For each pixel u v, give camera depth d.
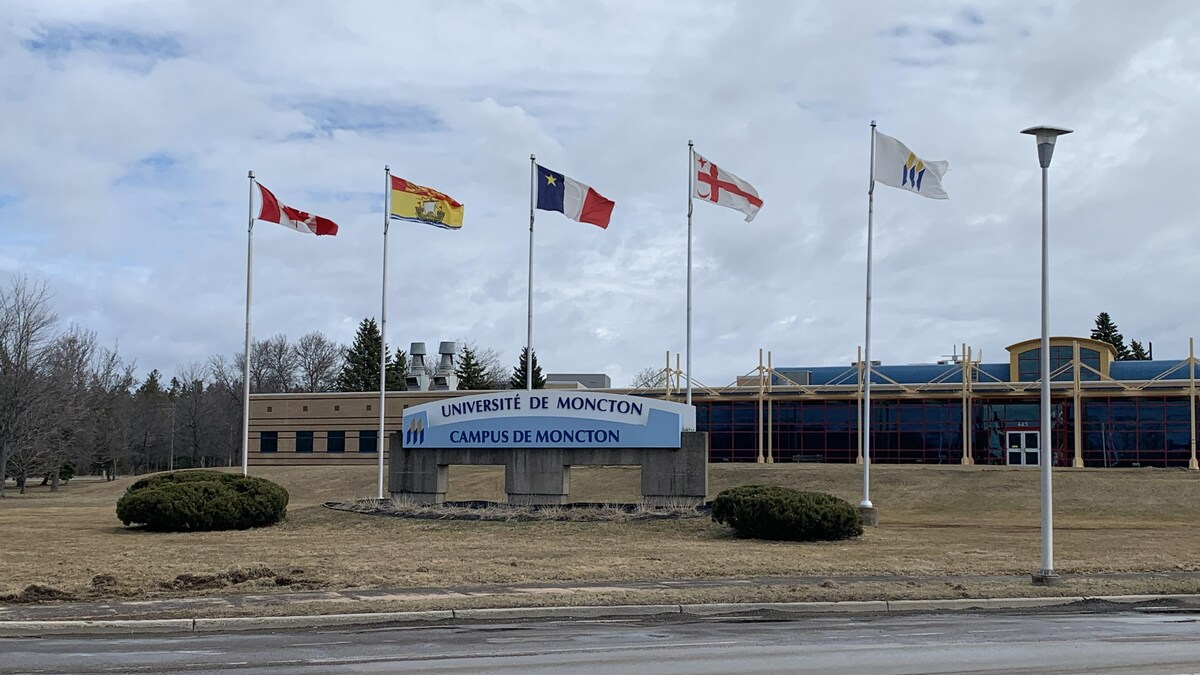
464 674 12.37
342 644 14.88
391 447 39.34
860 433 63.03
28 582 21.33
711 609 18.83
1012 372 66.44
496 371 127.12
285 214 42.09
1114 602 20.42
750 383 71.75
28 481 102.06
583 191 38.41
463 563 24.45
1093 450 62.56
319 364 123.56
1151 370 66.44
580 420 36.56
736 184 38.78
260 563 24.53
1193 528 36.69
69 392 73.69
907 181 33.94
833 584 21.12
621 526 32.47
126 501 33.72
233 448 113.00
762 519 30.00
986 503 46.34
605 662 13.22
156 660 13.41
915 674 12.36
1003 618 18.19
